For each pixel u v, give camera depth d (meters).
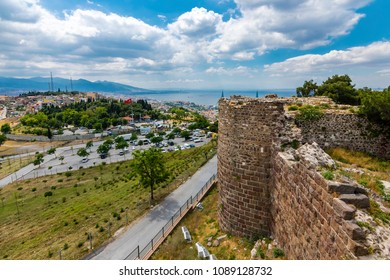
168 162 58.12
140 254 19.03
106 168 68.06
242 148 14.62
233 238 15.34
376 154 14.26
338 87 29.09
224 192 16.19
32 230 32.16
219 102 17.02
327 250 7.35
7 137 131.75
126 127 148.25
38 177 67.00
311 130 14.63
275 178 13.02
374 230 6.34
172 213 27.09
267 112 13.55
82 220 30.14
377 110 13.52
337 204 6.84
